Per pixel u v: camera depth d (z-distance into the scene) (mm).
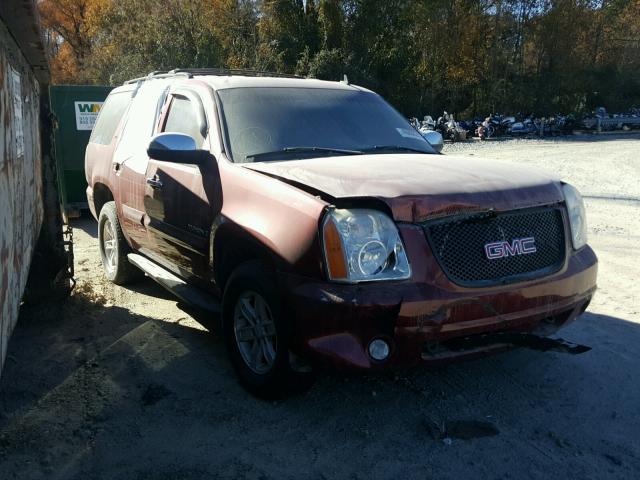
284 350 3457
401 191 3340
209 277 4375
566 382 4098
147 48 30188
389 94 38688
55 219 5500
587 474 3088
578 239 3906
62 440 3385
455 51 41156
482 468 3137
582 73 46719
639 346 4672
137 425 3547
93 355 4523
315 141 4516
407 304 3145
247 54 31781
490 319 3338
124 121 6004
